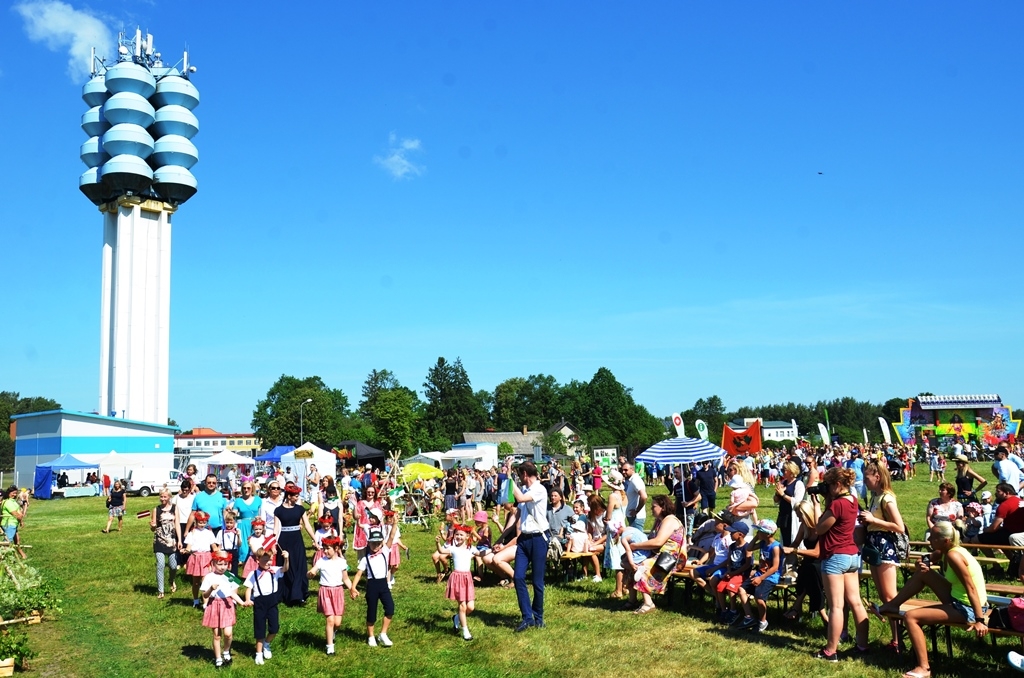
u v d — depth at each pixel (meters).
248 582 8.75
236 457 48.19
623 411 115.75
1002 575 11.20
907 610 7.07
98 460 48.25
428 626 9.78
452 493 22.64
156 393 77.88
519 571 9.49
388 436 100.12
